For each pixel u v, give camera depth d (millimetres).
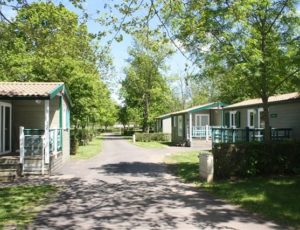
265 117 16156
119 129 115562
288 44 15109
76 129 36438
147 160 23531
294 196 10938
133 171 18172
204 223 8508
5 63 30047
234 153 14703
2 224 8570
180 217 9094
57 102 21594
